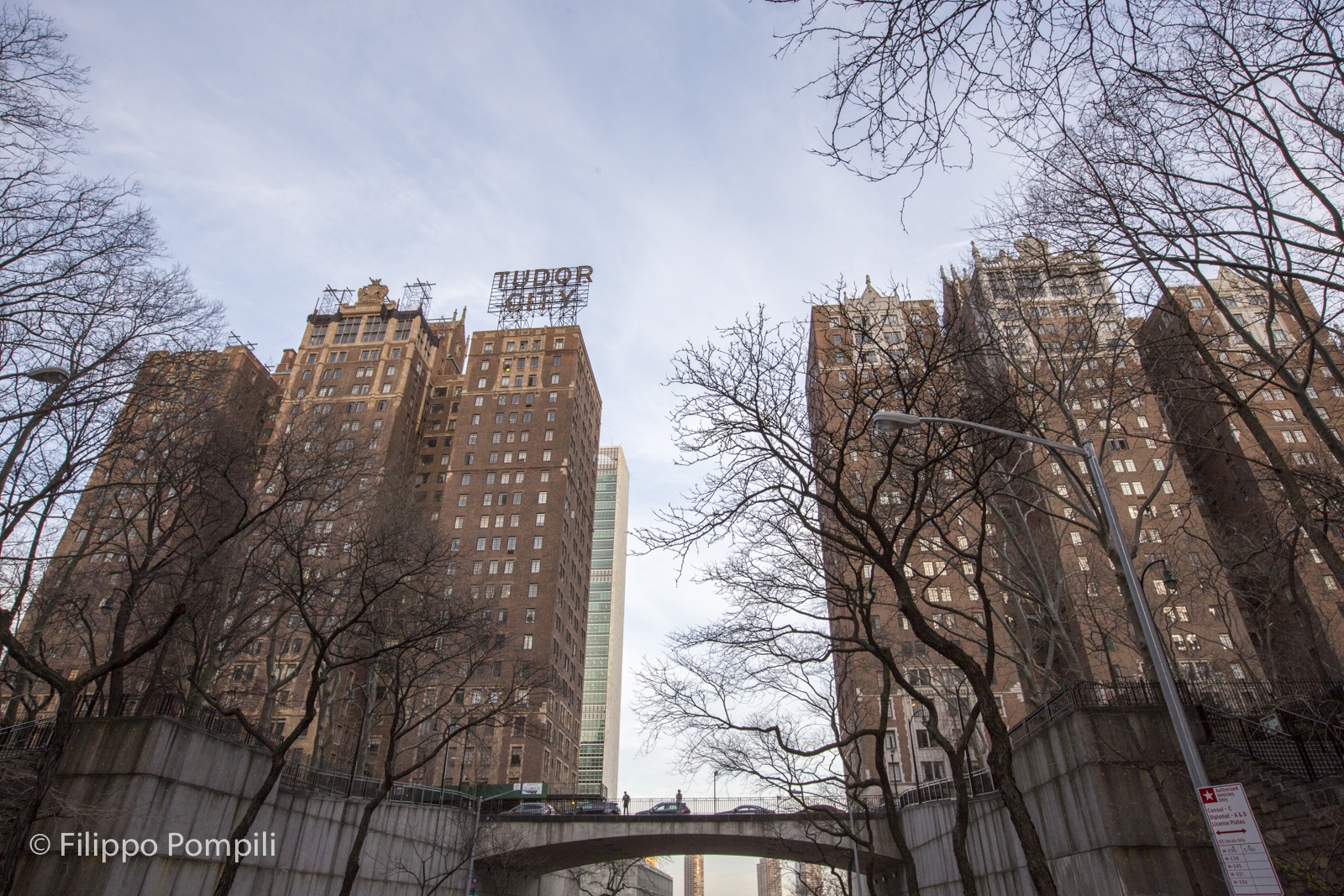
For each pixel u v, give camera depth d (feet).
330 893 97.30
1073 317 69.46
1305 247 40.04
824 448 50.26
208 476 79.05
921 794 109.81
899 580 41.47
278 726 197.36
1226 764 56.03
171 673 89.92
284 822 87.97
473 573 280.51
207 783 74.18
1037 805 69.36
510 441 320.70
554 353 342.03
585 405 360.48
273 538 89.97
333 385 323.57
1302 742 54.54
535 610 274.16
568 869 212.02
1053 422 122.31
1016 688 163.02
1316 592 93.50
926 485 45.96
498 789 201.16
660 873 383.45
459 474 313.32
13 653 44.50
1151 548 116.16
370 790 119.24
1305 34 32.73
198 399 77.87
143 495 80.12
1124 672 106.22
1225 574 72.38
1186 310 54.34
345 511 112.88
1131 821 55.62
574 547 319.88
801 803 77.46
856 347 49.29
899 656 128.06
